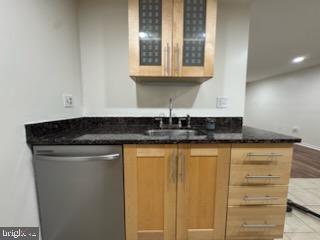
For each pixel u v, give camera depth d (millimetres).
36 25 1122
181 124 1729
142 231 1242
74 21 1557
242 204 1231
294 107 5066
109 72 1697
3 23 899
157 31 1326
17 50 985
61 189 1173
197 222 1251
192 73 1347
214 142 1150
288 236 1446
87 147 1137
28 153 1103
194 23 1325
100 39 1662
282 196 1223
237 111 1765
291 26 2293
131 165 1170
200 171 1194
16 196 1012
